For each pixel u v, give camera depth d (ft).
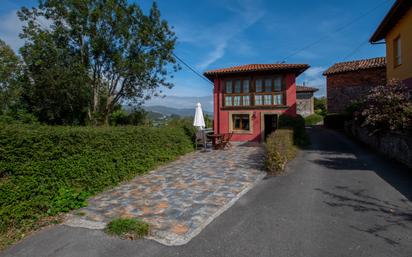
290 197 16.38
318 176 21.29
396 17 34.24
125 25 38.14
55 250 10.64
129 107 48.49
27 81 38.09
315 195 16.58
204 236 11.47
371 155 29.78
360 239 10.78
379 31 38.75
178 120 47.39
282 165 23.34
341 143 40.60
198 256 9.93
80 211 14.83
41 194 14.32
